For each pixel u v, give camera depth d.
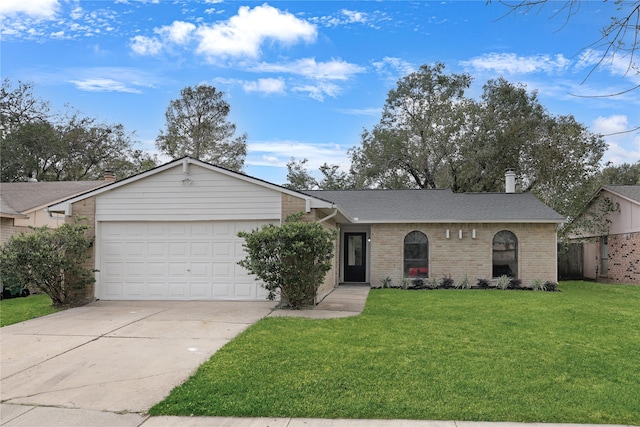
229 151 37.84
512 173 20.41
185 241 12.30
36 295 15.14
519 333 8.25
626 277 19.83
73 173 35.25
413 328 8.57
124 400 5.25
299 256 10.59
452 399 5.12
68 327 8.91
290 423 4.60
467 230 17.23
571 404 5.00
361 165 31.75
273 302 11.89
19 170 31.22
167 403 5.11
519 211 17.53
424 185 31.48
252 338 7.69
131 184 12.38
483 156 27.59
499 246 17.19
